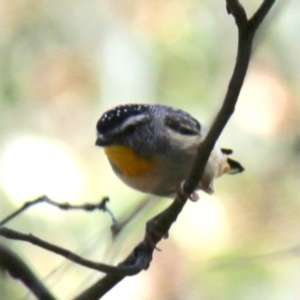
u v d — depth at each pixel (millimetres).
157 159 8281
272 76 12094
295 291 10656
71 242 10328
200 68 11664
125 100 11625
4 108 11625
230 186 12117
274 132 12109
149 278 11281
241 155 12086
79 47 12133
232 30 11898
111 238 8109
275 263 10844
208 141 6672
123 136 8227
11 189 10594
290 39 11906
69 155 11312
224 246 11648
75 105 11812
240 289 10750
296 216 11844
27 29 12211
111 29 12078
